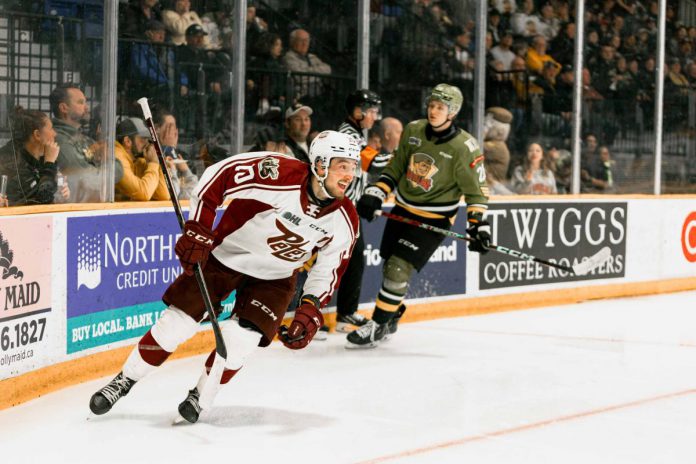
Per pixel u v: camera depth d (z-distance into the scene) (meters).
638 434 4.35
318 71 7.70
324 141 4.05
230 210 4.30
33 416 4.60
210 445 4.09
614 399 5.09
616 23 9.75
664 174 10.44
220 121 7.02
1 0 5.39
